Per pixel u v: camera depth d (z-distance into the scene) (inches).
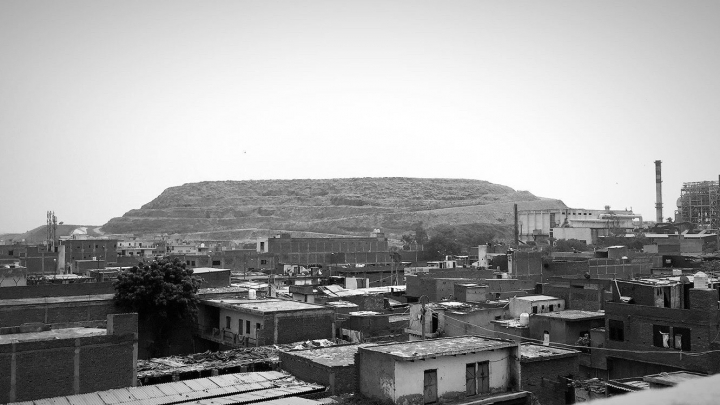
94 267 4783.5
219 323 2561.5
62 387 1627.7
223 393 1518.2
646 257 4033.0
